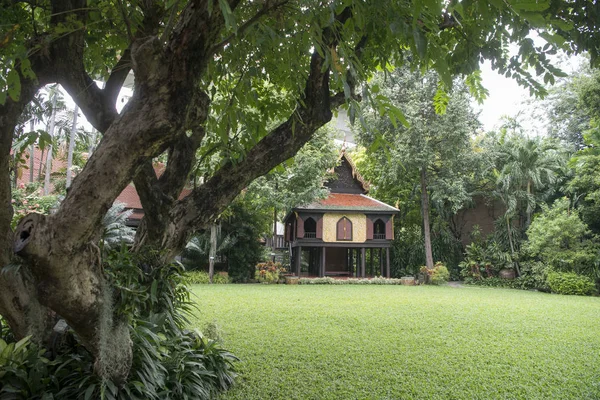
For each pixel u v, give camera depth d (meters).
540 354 5.62
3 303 3.09
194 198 3.28
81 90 3.05
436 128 18.19
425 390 4.20
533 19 1.45
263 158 3.34
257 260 17.97
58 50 2.93
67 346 3.27
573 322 8.24
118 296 2.67
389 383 4.38
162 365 3.44
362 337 6.51
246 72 3.27
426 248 19.59
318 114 3.38
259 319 7.88
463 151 19.08
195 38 2.07
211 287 14.62
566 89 21.08
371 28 2.75
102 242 3.01
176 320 3.92
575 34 3.57
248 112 3.99
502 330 7.27
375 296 12.45
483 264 18.89
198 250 17.00
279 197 16.89
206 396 3.67
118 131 2.04
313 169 16.62
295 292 13.22
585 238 17.34
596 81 13.91
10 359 2.92
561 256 16.17
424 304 10.66
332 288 15.18
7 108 2.66
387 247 19.08
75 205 1.97
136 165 2.08
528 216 19.38
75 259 2.04
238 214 17.52
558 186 19.28
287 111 4.02
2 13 3.11
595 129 15.73
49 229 1.94
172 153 3.16
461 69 3.79
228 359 4.50
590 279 15.31
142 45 2.04
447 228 21.86
